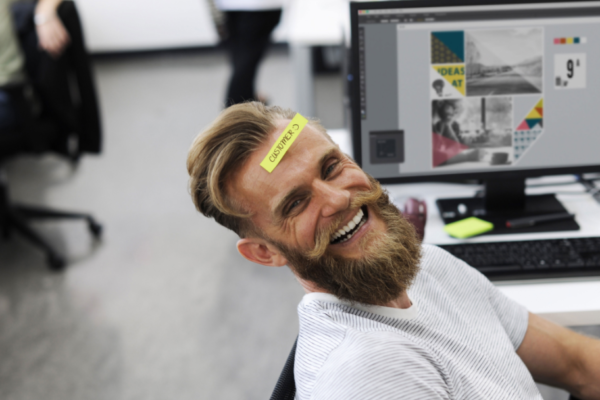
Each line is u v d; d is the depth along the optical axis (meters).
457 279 0.94
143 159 3.89
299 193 0.74
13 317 2.37
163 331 2.25
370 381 0.64
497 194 1.35
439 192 1.50
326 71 5.41
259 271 2.62
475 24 1.24
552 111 1.28
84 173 3.73
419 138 1.30
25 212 2.85
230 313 2.34
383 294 0.76
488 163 1.31
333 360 0.68
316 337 0.73
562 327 0.99
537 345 0.97
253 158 0.73
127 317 2.34
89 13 6.16
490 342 0.87
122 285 2.55
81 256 2.79
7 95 2.44
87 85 2.59
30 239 2.71
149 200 3.33
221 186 0.74
